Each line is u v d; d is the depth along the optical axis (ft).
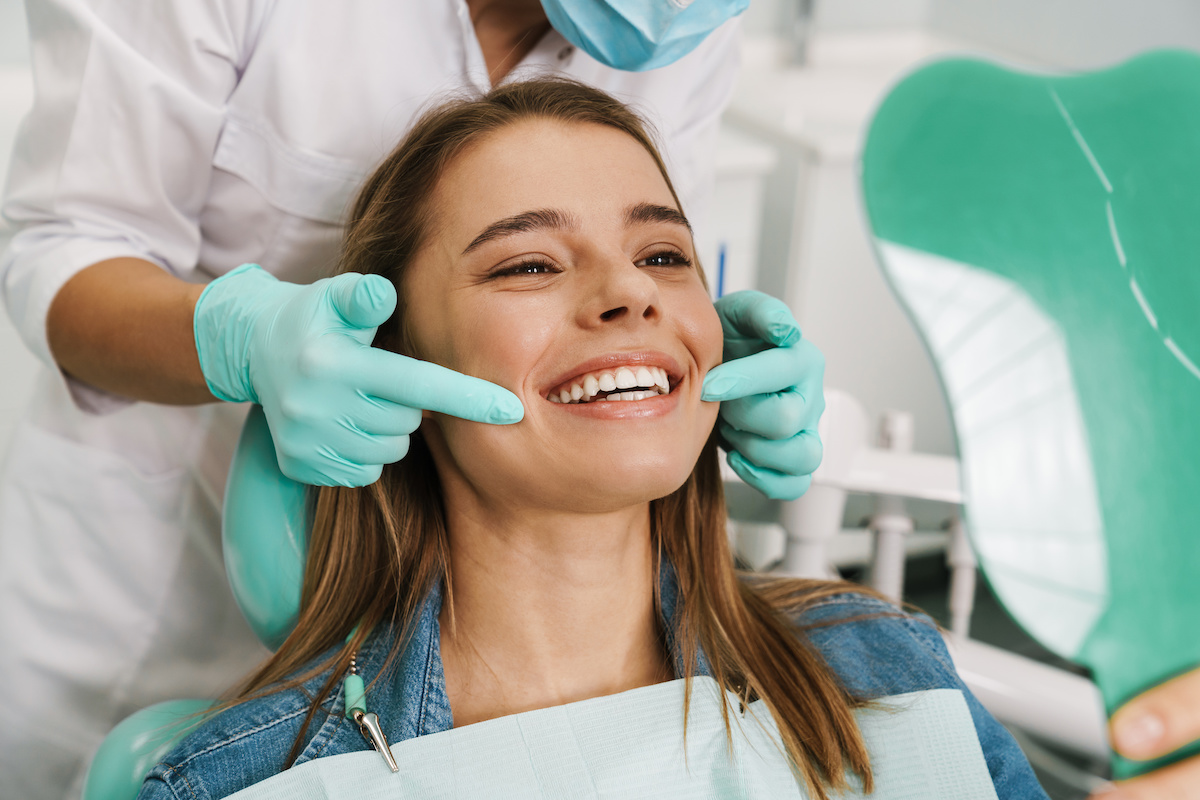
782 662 3.19
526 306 2.72
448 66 3.70
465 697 3.02
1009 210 4.45
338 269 3.38
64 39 3.51
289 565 3.25
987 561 4.44
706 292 3.09
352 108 3.66
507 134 2.89
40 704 4.32
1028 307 4.45
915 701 3.12
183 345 3.23
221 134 3.73
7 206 3.82
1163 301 4.31
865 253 7.93
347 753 2.73
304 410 2.82
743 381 2.97
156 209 3.70
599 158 2.88
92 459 4.11
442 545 3.17
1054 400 4.43
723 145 7.47
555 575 2.95
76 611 4.27
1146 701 4.29
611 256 2.74
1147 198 4.31
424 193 2.94
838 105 8.52
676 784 2.78
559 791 2.70
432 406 2.68
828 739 2.99
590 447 2.67
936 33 10.16
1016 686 4.74
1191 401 4.28
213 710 3.09
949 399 4.50
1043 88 4.42
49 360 3.70
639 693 2.88
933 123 4.44
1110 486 4.38
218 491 4.38
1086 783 6.35
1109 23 8.70
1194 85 4.25
